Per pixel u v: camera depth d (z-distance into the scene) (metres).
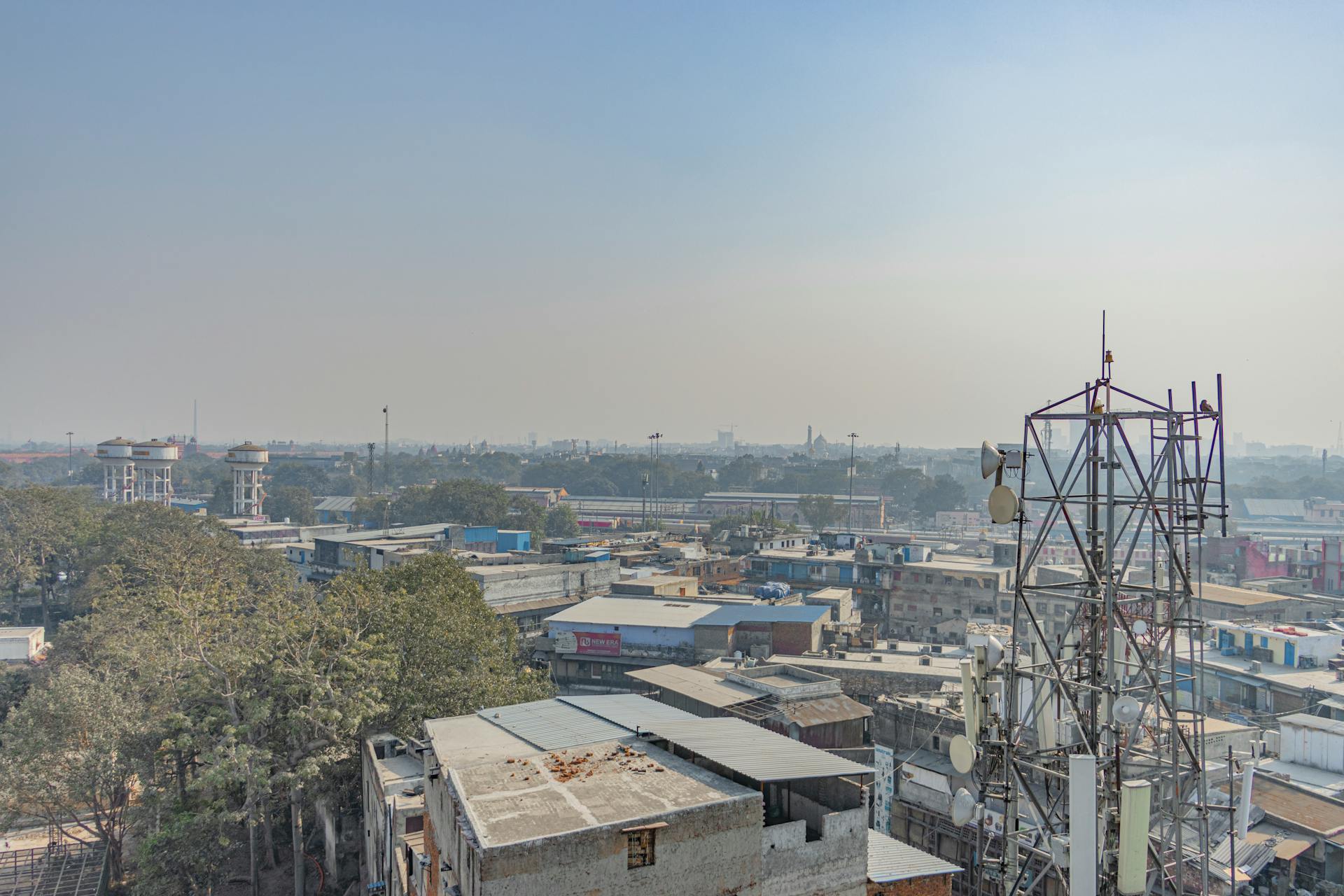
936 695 52.38
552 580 89.38
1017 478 21.34
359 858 50.41
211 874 44.78
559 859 22.03
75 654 76.12
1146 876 19.17
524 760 28.61
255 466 177.00
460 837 24.31
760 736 30.33
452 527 130.75
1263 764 53.44
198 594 52.16
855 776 26.47
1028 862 20.64
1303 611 90.94
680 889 23.89
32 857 52.66
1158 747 20.23
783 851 25.89
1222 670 70.81
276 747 46.50
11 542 105.38
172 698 47.91
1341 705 60.69
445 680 49.94
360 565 66.44
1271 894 42.12
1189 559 19.69
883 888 29.25
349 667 47.56
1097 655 20.41
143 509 113.69
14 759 48.34
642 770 27.66
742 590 104.94
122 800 50.66
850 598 92.50
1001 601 91.50
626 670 69.31
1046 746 21.28
